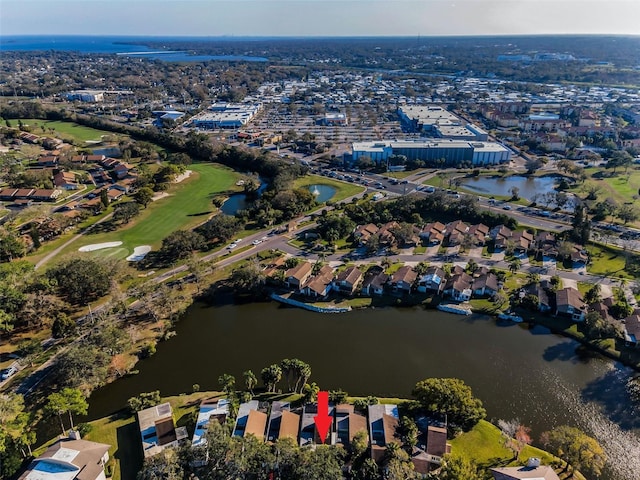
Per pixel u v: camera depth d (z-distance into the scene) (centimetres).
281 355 10862
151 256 15425
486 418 9050
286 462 7144
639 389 9806
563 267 14862
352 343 11350
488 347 11244
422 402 8731
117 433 8444
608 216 18750
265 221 17900
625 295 13088
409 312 12706
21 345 10644
